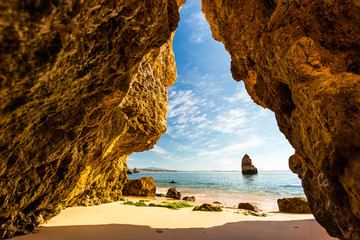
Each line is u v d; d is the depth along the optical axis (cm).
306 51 505
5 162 354
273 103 797
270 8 742
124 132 1169
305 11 562
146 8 471
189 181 6650
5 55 219
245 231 751
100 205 1201
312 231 776
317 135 450
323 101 388
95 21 347
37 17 219
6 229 455
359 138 335
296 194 3023
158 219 888
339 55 518
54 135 457
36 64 260
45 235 546
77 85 412
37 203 561
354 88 352
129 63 551
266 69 764
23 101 291
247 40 865
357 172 328
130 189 2344
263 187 4344
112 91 564
